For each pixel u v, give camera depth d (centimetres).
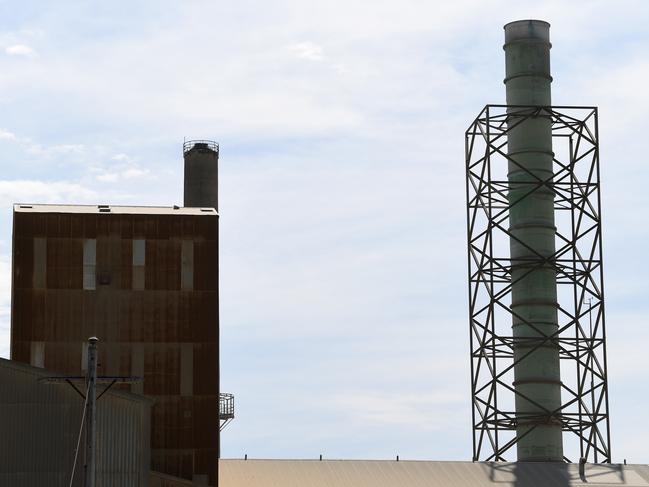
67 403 6494
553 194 9250
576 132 9375
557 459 8850
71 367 7888
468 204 9325
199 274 8069
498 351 9119
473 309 9125
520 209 9206
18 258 7975
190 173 11594
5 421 6438
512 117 9338
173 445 7819
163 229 8094
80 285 7981
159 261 8056
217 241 8119
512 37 9494
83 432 6475
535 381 8944
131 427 6575
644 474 8206
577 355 9062
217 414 7888
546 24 9538
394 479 7788
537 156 9256
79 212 8088
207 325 8012
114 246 8050
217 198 11619
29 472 6412
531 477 8012
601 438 8862
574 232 9238
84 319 7944
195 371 7938
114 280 8012
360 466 7938
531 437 8856
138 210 8262
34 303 7931
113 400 6575
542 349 9000
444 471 7988
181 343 7975
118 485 6494
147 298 8012
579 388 9056
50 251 8006
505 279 9194
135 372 7906
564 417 8944
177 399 7894
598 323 9069
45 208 8225
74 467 6206
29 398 6475
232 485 7600
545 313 9056
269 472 7806
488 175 9162
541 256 9050
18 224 8000
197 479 7781
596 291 9112
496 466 8156
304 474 7794
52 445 6456
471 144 9412
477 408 8950
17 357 7856
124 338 7944
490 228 9112
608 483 8006
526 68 9400
